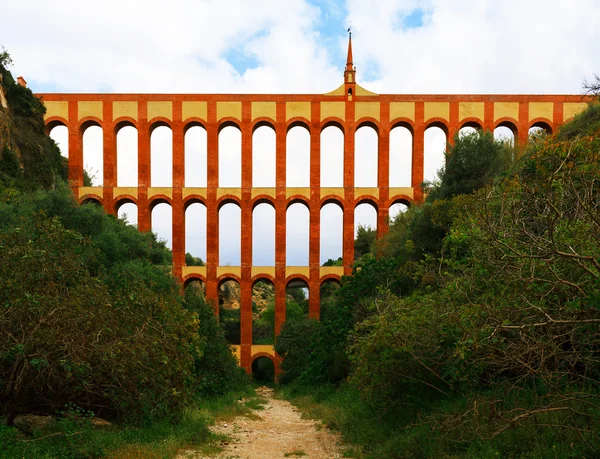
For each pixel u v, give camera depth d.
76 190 44.66
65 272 13.39
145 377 13.57
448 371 12.31
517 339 10.05
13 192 27.48
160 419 14.64
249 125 45.75
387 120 45.69
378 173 45.47
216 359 27.45
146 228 44.75
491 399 10.77
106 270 21.36
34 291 12.10
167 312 16.72
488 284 10.32
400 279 27.08
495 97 45.50
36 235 14.12
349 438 14.02
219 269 44.56
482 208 10.58
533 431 9.36
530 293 9.45
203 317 28.31
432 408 12.77
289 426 17.92
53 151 42.00
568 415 9.27
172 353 15.12
